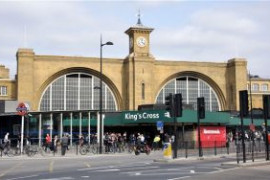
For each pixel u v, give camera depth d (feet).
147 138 188.85
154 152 146.51
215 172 69.15
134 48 229.25
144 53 230.27
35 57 218.18
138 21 235.40
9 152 129.70
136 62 226.38
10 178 64.90
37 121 161.48
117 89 229.04
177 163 94.63
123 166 86.43
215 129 174.50
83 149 138.31
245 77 244.22
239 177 60.90
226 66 248.93
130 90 225.15
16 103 190.70
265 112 92.63
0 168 84.69
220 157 112.68
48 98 220.84
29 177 65.87
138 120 182.19
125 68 231.50
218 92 247.50
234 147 164.76
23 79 214.07
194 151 142.41
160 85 235.81
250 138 170.91
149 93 226.79
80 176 66.39
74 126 172.55
